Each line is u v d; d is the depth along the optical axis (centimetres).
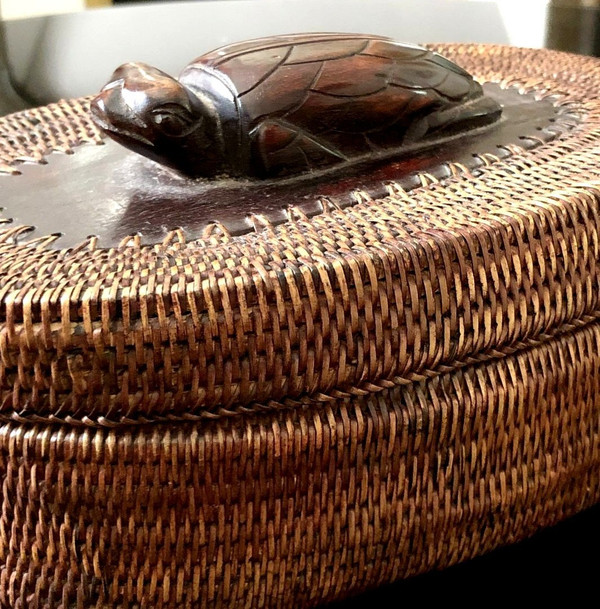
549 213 37
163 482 35
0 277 35
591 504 41
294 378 35
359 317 36
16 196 40
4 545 36
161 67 58
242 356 35
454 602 41
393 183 40
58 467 35
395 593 41
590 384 39
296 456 36
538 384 38
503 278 37
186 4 63
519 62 51
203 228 38
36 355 34
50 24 61
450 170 41
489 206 38
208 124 40
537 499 39
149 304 34
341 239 37
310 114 40
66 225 39
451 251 36
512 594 41
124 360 34
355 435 36
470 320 37
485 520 39
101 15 62
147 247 37
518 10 62
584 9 61
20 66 58
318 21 61
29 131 45
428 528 38
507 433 38
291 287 35
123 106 39
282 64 41
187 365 35
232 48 41
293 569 37
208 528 36
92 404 35
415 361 36
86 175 42
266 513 36
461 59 52
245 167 40
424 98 42
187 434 35
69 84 57
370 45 42
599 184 39
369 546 38
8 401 35
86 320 34
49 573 36
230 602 37
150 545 36
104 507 35
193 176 41
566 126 43
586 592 41
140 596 36
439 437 37
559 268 37
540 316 37
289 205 39
